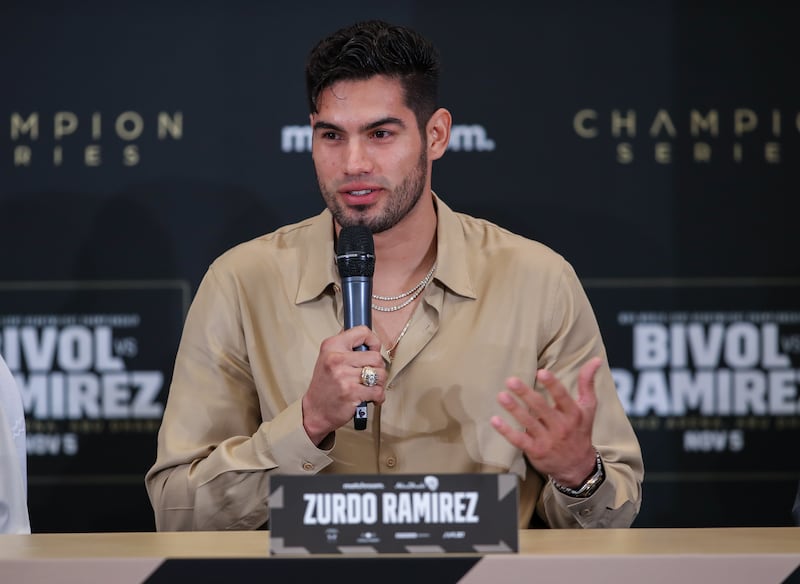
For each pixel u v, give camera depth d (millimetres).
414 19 7941
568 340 5453
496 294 5457
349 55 4934
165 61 7977
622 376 7902
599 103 7934
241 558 3373
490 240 5660
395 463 5277
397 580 3377
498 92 7934
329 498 3512
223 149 7980
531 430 4344
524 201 7930
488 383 5320
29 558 3371
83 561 3348
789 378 7879
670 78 7926
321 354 4660
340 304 5430
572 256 7926
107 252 7953
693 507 7898
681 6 7918
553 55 7926
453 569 3377
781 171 7898
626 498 5055
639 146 7926
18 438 5719
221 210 7977
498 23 7926
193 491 5125
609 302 7930
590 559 3361
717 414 7898
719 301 7902
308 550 3488
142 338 7953
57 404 7941
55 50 7965
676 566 3355
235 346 5496
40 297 7930
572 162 7926
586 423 4332
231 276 5559
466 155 7934
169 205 7965
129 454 7953
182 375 5488
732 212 7902
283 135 7977
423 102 5086
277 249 5641
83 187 7949
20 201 7949
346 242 4688
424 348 5355
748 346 7898
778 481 7898
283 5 7969
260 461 4945
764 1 7898
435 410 5289
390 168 4953
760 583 3342
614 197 7918
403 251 5371
